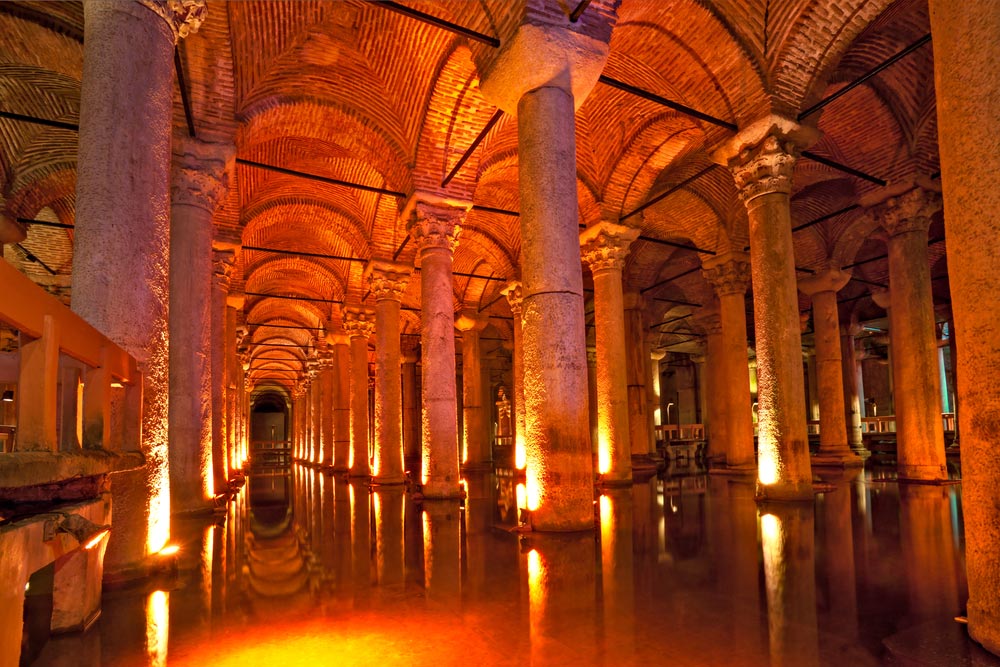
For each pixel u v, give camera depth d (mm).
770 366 10070
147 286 5168
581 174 14453
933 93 11820
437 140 12008
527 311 7488
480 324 23594
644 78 11758
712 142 11602
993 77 3322
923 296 12398
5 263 2477
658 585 4793
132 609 4410
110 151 5012
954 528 6996
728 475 15742
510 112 8117
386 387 15836
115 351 4410
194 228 9836
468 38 8125
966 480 3486
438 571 5531
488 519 8859
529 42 7223
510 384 34656
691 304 23031
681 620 3898
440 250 12211
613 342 14148
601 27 7578
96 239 4926
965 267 3451
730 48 10156
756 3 9773
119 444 4891
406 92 11781
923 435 12234
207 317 10070
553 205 7383
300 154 14578
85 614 3982
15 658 2584
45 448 3029
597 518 8406
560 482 7258
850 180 14719
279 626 3996
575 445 7285
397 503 11461
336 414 24453
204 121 9961
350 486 16391
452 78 11203
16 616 2602
